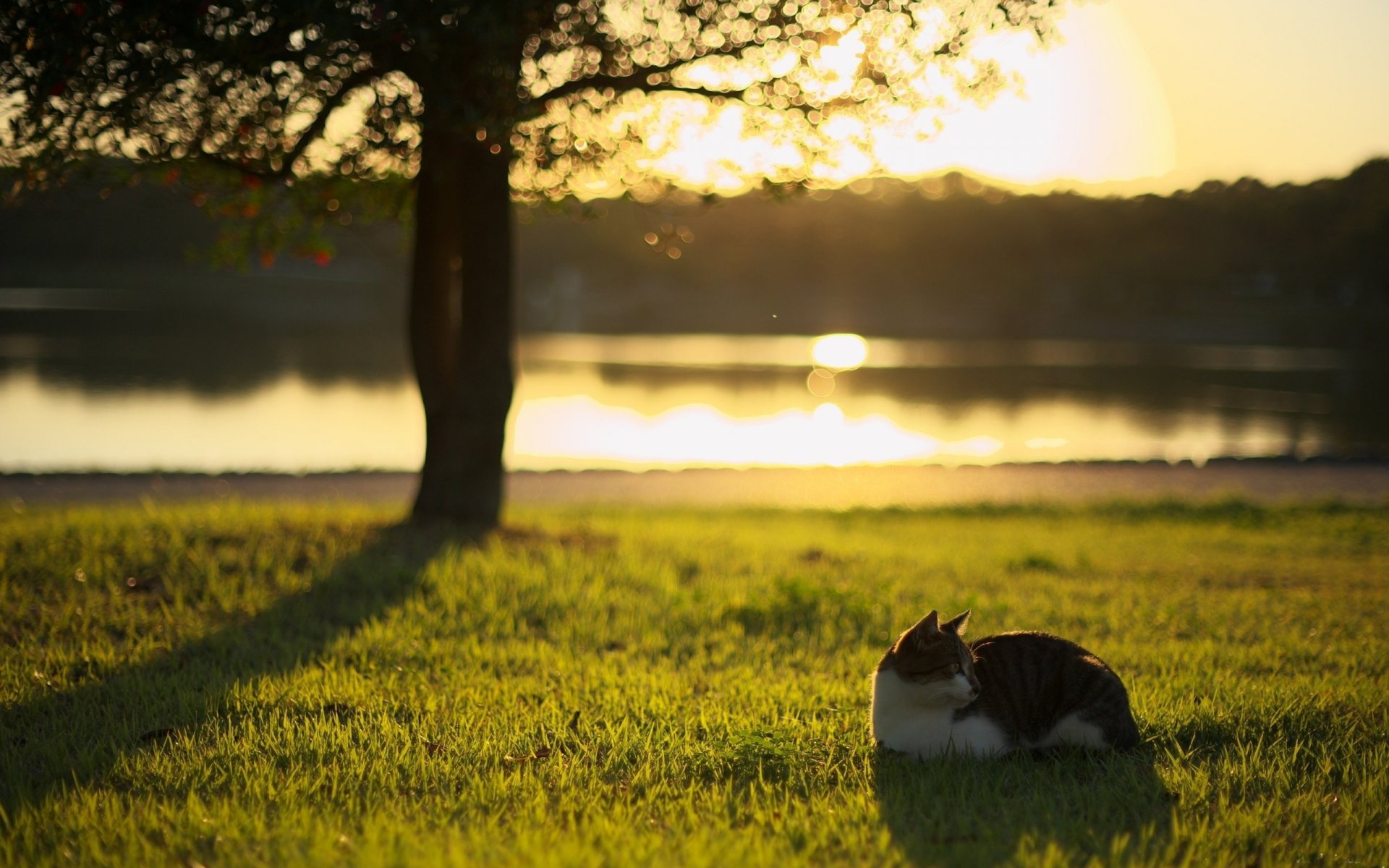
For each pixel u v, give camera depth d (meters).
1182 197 145.12
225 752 5.51
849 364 65.25
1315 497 21.92
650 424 36.50
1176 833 4.52
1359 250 121.75
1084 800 4.97
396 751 5.55
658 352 72.81
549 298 130.25
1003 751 5.45
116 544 9.79
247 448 28.33
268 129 9.53
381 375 47.09
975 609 9.55
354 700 6.55
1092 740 5.48
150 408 34.81
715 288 137.75
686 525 15.95
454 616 8.55
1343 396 48.59
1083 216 146.88
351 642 7.68
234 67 7.63
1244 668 7.79
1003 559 13.02
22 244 114.06
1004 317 124.81
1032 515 19.38
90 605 8.20
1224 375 59.41
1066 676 5.59
